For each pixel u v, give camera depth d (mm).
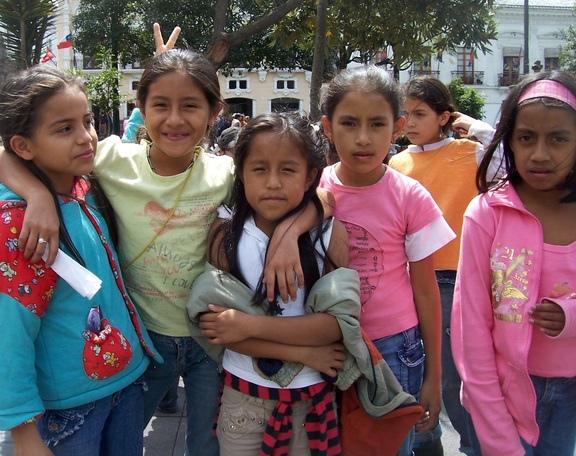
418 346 2145
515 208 1854
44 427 1760
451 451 3070
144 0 14102
